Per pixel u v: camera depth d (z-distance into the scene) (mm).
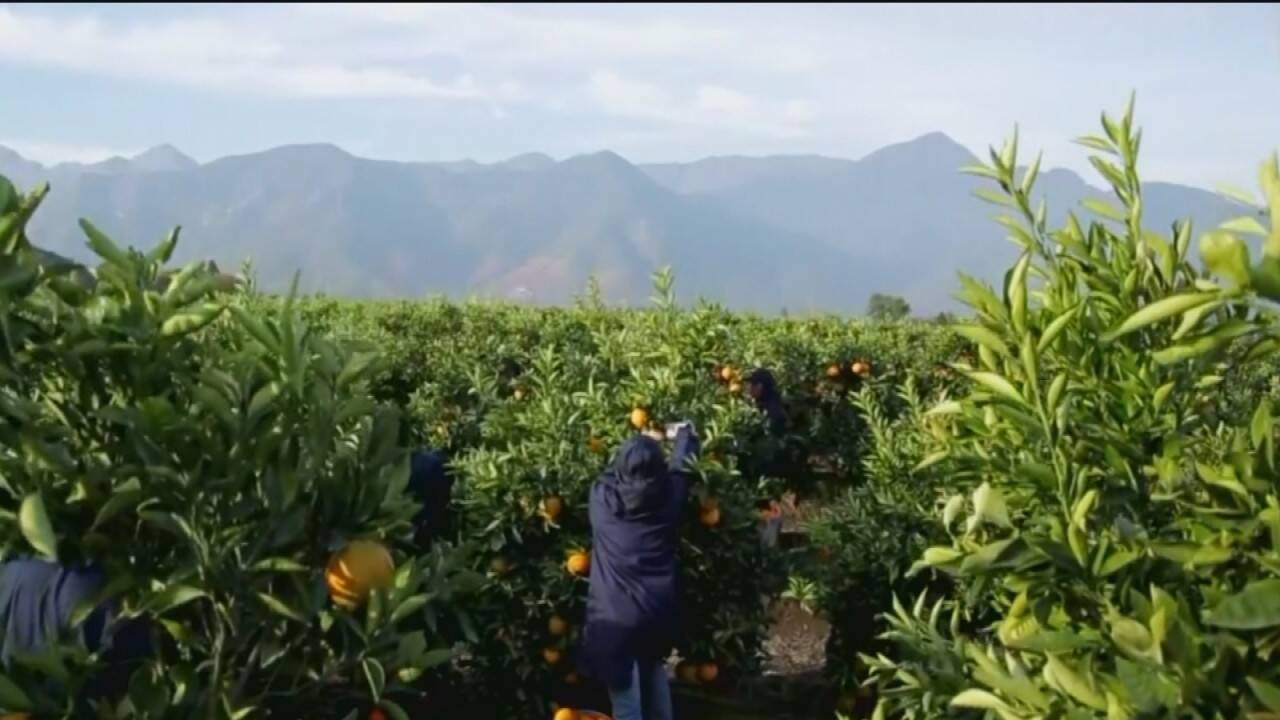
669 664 7617
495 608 6070
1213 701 1819
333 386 2920
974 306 2338
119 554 2875
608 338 7883
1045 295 2316
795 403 11820
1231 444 2246
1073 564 2066
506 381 11273
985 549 2109
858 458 11531
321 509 2994
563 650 6203
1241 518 2002
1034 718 2047
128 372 2779
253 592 2863
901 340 14102
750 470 7750
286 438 2818
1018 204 2340
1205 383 2262
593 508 5836
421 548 5746
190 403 2803
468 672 6273
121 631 2990
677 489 5852
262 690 3186
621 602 5734
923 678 2607
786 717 6836
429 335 15070
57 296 2801
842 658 6566
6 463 2834
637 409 6590
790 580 6754
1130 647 1882
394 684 3029
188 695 2836
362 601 2996
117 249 2754
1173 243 2223
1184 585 2076
